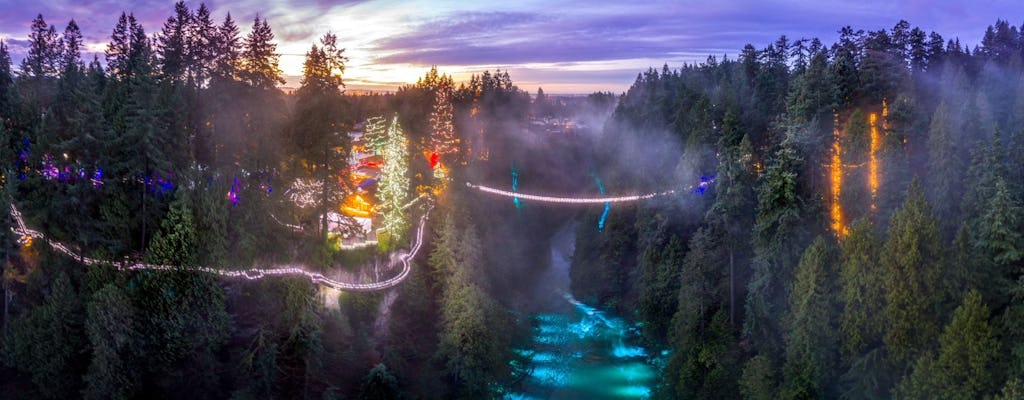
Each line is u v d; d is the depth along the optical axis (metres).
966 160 44.09
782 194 44.53
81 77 55.88
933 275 33.81
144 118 43.03
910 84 55.03
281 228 48.25
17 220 41.97
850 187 45.16
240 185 46.56
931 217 34.59
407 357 52.03
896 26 65.50
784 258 44.12
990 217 33.19
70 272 43.41
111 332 39.84
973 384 30.19
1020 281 31.03
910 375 33.03
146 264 42.00
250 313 48.03
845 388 38.50
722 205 50.09
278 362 44.25
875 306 36.03
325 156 52.03
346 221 56.19
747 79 82.00
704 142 58.66
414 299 55.69
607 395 54.91
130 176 43.44
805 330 39.25
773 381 41.25
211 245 42.91
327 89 52.62
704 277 51.66
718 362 46.91
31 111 48.88
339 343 48.28
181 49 53.41
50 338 40.88
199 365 42.66
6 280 42.16
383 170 59.78
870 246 37.12
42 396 41.34
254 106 53.50
